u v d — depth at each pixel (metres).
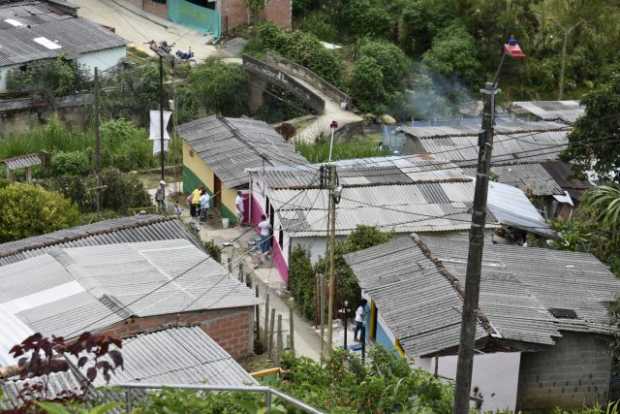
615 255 28.88
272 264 31.16
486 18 57.44
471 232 12.35
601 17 59.91
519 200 32.84
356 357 18.03
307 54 53.69
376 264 25.17
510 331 21.30
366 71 52.12
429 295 23.12
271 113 50.91
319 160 40.31
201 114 50.62
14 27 51.53
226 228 33.97
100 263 25.23
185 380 18.98
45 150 41.12
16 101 47.25
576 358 22.12
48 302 22.88
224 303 23.47
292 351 21.22
